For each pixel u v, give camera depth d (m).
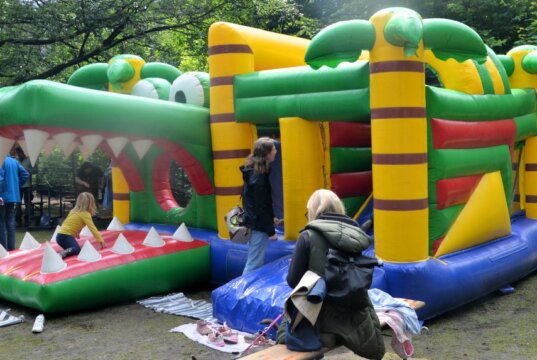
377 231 5.84
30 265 6.58
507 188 7.28
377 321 3.77
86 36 15.01
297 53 8.09
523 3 13.09
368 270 3.68
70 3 14.08
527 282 7.70
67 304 6.20
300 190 6.64
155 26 16.52
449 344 5.28
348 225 3.75
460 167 6.24
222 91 7.21
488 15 13.54
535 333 5.55
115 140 6.73
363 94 5.93
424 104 5.74
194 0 15.70
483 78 6.96
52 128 6.07
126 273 6.64
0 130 6.36
